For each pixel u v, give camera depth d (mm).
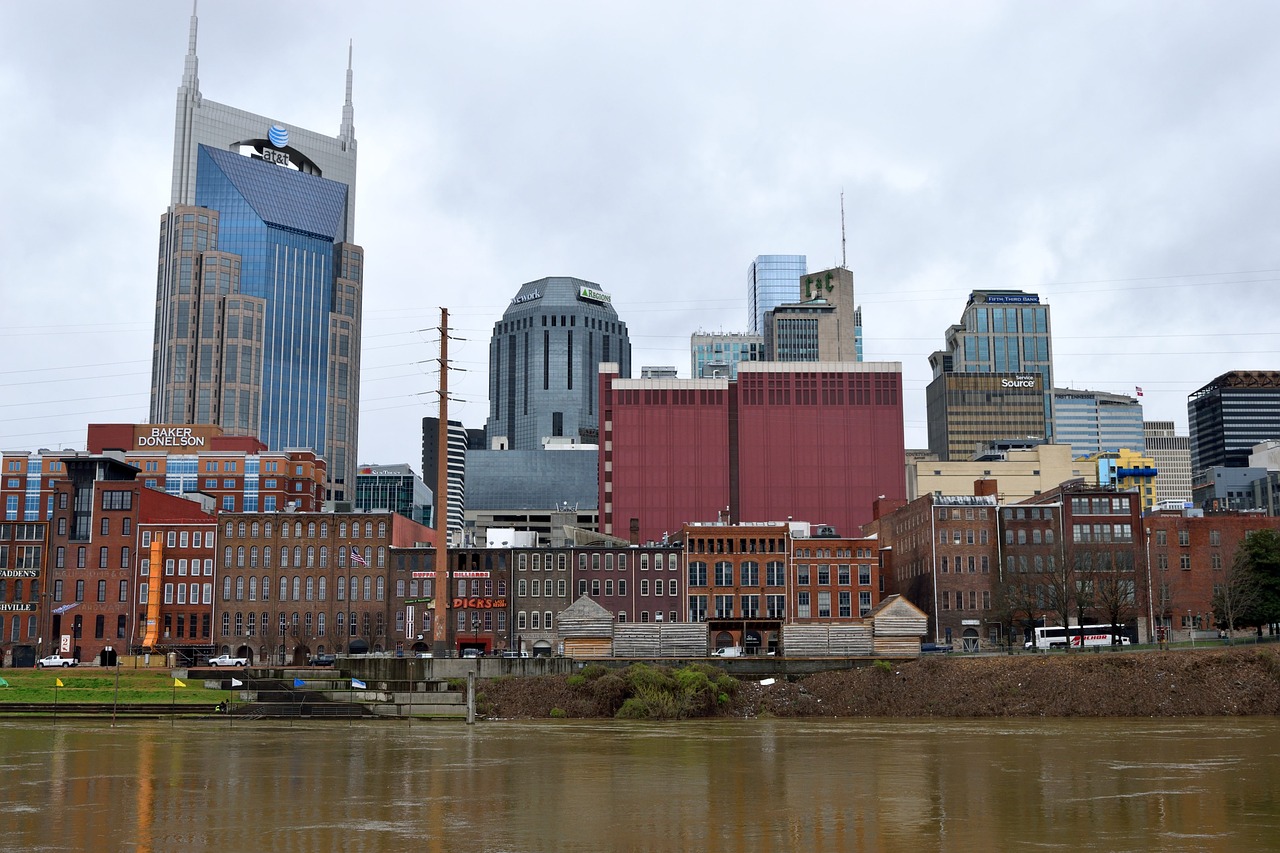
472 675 150500
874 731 134875
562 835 71812
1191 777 95688
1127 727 139625
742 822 76000
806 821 76312
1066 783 92250
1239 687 158000
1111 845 69312
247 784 91562
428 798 85000
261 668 167000
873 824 75438
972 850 67938
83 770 99438
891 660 164250
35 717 144875
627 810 80188
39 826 74688
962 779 94438
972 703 156875
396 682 158750
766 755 110000
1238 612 195750
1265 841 70438
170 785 91125
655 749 115125
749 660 163875
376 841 70125
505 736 128250
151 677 163625
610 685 154750
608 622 172750
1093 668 160000
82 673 167750
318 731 133750
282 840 70375
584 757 108375
